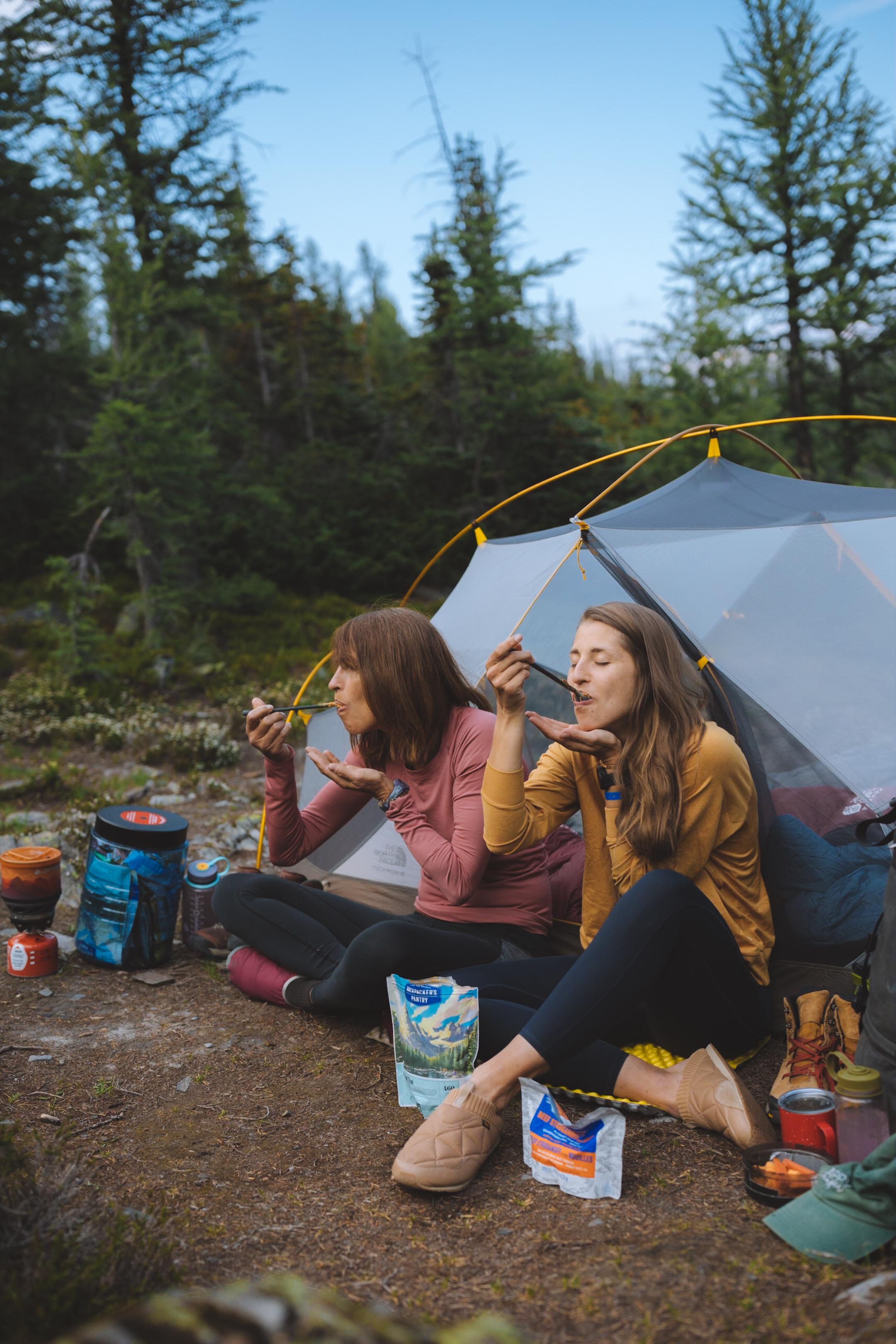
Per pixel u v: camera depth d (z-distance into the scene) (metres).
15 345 15.12
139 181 12.30
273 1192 1.97
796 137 14.14
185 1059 2.66
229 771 7.19
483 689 3.71
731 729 2.78
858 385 15.35
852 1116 1.75
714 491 3.28
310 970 2.86
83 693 9.45
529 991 2.43
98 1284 1.51
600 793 2.49
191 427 12.09
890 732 2.44
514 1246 1.74
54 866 3.33
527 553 3.55
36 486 15.82
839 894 2.55
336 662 2.72
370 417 23.52
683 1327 1.43
